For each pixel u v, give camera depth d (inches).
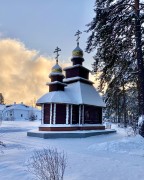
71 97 1177.4
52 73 1194.0
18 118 3425.2
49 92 1179.3
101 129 1274.6
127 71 701.3
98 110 1320.1
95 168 359.9
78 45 1353.3
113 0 698.8
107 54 684.1
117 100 778.8
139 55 644.7
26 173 327.0
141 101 637.9
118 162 408.8
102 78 727.1
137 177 310.8
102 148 586.9
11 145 666.2
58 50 1230.9
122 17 659.4
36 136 1015.0
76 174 323.9
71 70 1320.1
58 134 1004.6
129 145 585.0
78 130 1143.0
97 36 682.8
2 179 304.8
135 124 993.5
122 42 666.8
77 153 518.3
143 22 653.3
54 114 1113.4
